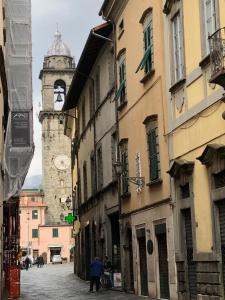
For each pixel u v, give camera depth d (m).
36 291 29.88
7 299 24.66
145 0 22.28
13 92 28.77
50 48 98.56
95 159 32.53
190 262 17.45
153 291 20.98
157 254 20.81
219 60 12.95
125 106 25.50
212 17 15.45
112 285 27.89
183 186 17.92
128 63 25.00
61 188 99.94
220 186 15.20
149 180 21.61
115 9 26.64
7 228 30.84
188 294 17.44
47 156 99.25
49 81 96.56
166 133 19.61
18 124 28.58
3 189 26.53
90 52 31.09
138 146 23.28
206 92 15.94
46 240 103.88
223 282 14.97
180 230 18.03
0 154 22.83
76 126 42.41
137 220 23.30
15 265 26.36
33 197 111.56
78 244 43.31
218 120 15.11
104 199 30.16
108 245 29.09
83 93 37.62
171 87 18.62
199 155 16.50
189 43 17.22
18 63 29.14
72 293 27.20
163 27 20.09
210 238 15.62
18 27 29.47
